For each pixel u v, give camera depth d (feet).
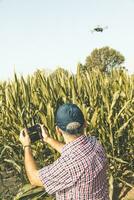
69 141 8.85
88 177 8.62
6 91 23.97
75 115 8.76
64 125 8.77
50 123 20.08
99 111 21.39
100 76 24.53
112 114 21.91
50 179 8.65
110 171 20.36
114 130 21.50
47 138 10.23
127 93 22.59
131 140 21.94
